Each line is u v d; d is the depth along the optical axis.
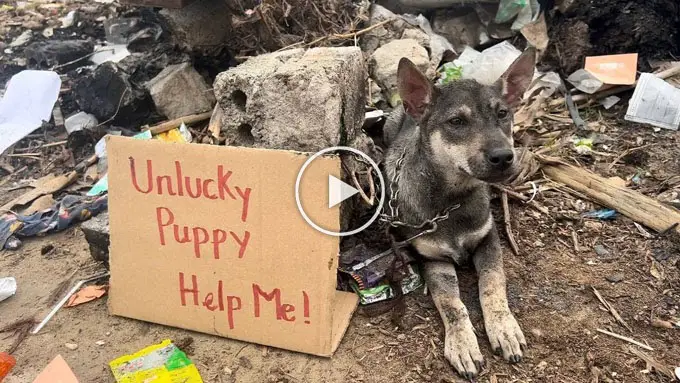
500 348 0.74
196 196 0.77
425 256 0.87
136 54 1.34
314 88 0.84
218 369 0.74
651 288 0.84
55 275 0.93
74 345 0.79
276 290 0.75
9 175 1.22
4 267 0.95
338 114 0.85
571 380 0.71
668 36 1.34
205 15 1.26
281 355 0.76
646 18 1.32
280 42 1.22
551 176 1.09
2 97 1.37
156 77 1.26
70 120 1.29
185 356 0.75
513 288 0.85
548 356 0.74
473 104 0.80
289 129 0.87
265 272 0.75
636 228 0.96
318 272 0.73
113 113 1.26
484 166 0.76
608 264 0.89
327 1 1.28
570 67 1.33
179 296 0.79
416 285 0.86
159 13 1.30
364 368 0.74
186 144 0.76
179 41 1.28
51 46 1.48
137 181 0.78
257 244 0.75
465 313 0.78
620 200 0.99
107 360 0.76
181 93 1.24
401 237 0.90
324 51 0.95
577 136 1.19
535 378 0.71
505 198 1.01
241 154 0.74
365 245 0.92
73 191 1.14
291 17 1.24
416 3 1.44
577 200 1.03
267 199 0.74
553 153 1.14
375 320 0.81
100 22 1.64
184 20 1.25
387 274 0.84
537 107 1.24
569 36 1.34
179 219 0.77
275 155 0.73
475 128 0.78
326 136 0.85
